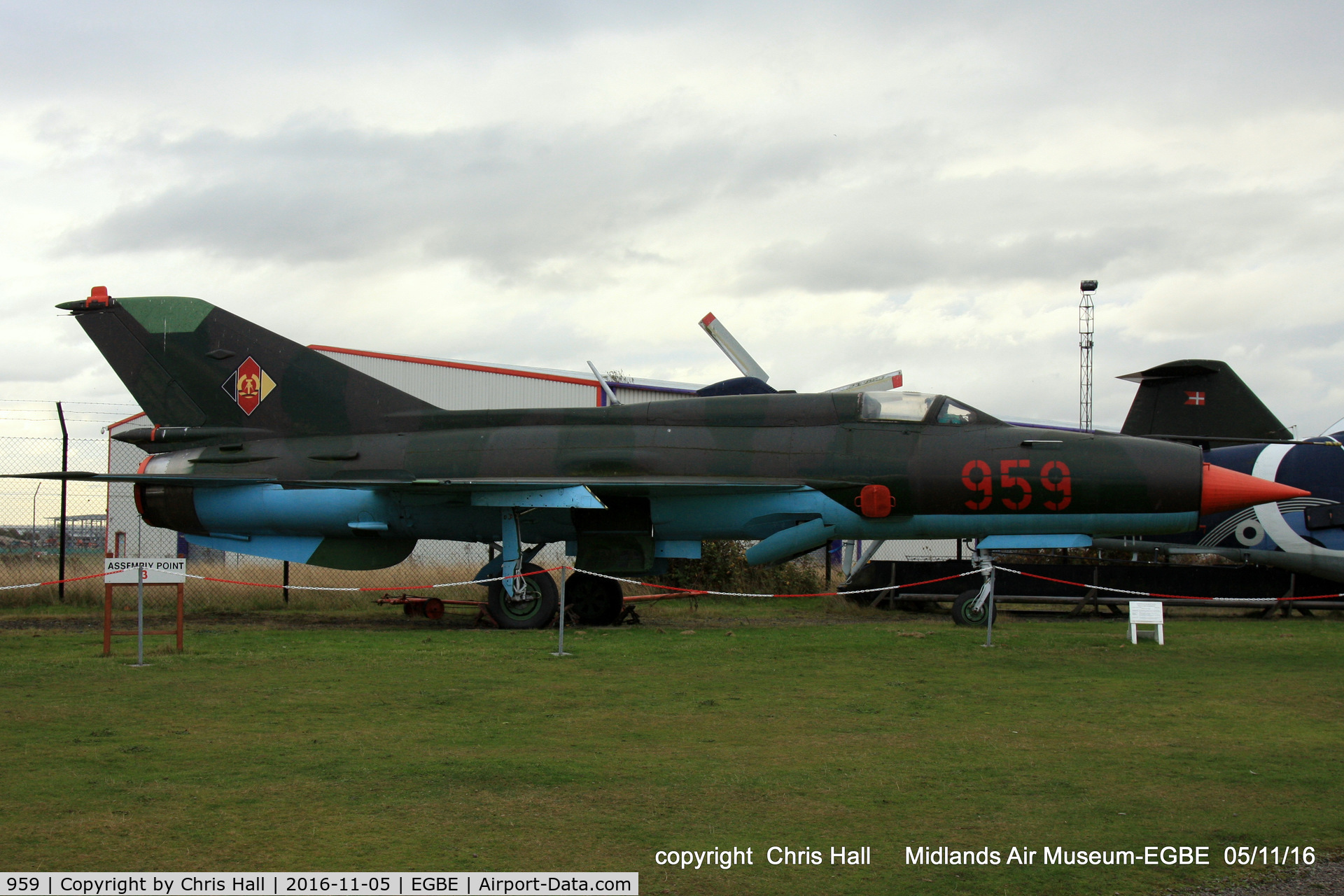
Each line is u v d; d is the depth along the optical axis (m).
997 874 4.73
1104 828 5.35
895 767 6.45
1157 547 19.12
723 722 7.72
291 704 8.29
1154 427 19.12
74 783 5.92
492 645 12.14
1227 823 5.43
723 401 14.94
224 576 22.19
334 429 15.88
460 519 15.38
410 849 4.90
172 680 9.41
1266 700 8.77
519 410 15.56
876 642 12.55
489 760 6.51
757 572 21.73
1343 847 5.10
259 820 5.30
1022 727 7.64
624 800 5.71
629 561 14.89
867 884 4.59
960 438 14.11
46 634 13.27
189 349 16.16
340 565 16.22
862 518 14.24
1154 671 10.34
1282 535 17.45
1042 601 17.48
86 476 14.61
